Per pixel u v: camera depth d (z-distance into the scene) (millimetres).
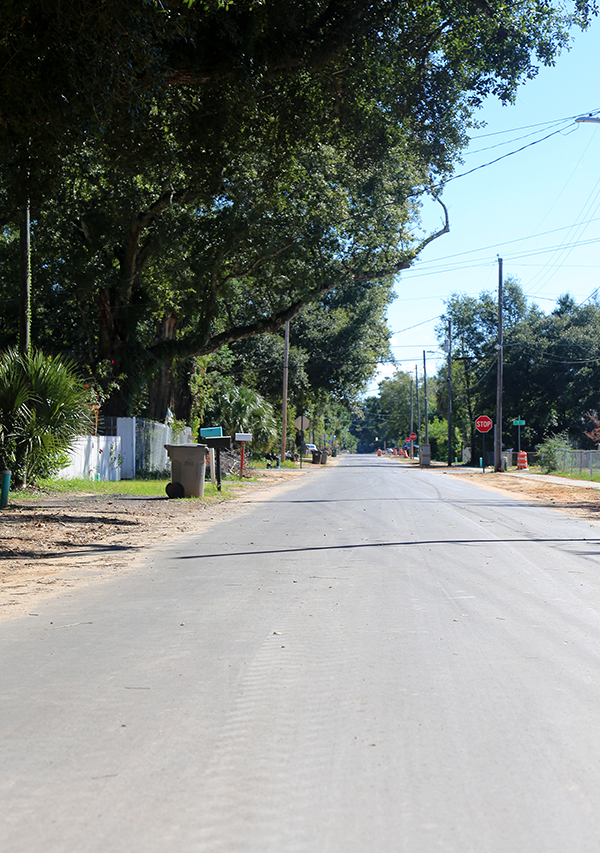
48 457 20672
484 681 5289
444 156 20016
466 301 79000
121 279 29422
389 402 157750
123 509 17969
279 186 23000
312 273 28203
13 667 5637
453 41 16875
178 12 12562
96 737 4258
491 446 73375
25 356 20422
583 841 3150
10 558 10930
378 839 3150
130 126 14469
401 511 18625
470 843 3127
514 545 12477
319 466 62281
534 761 3941
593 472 40250
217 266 28250
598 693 5043
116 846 3088
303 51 14695
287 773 3783
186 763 3902
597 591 8594
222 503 20797
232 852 3043
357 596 8258
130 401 30906
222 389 42938
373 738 4242
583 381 63438
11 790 3605
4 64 11461
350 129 17406
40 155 13617
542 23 16828
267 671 5504
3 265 29109
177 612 7500
